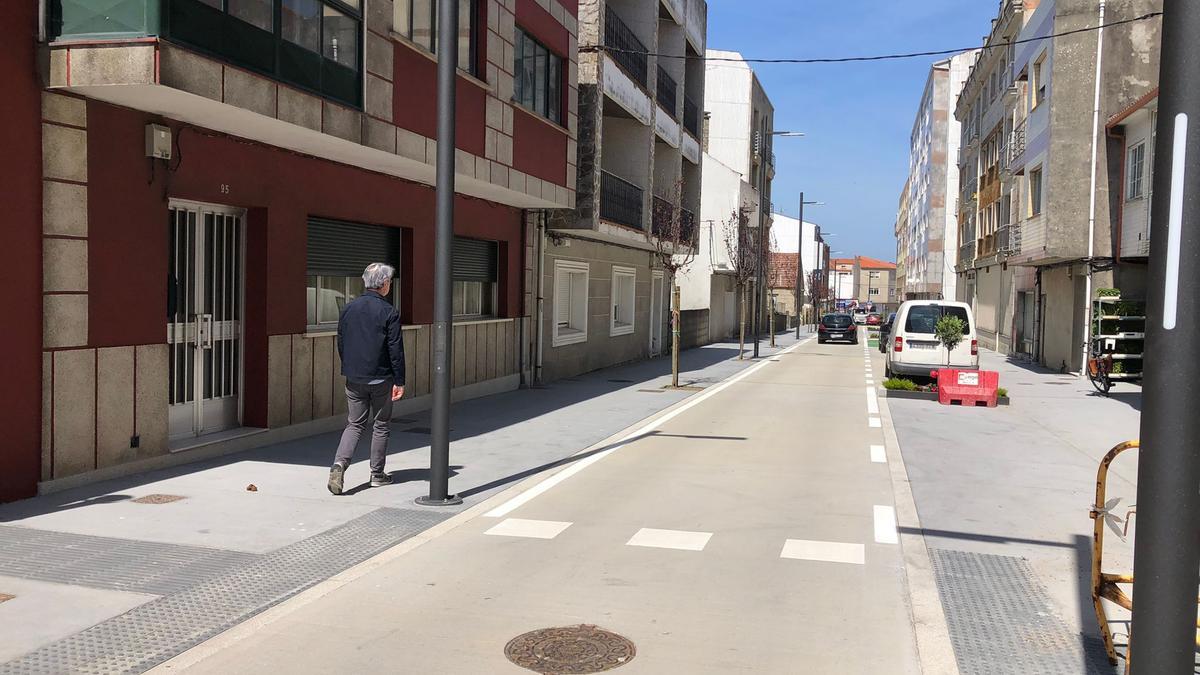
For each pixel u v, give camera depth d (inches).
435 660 163.6
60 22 272.5
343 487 306.7
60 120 277.6
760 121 1915.6
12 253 264.1
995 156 1398.9
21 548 225.3
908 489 323.0
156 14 268.2
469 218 584.7
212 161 342.0
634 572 219.0
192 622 179.6
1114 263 853.2
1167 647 106.2
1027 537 257.3
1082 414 572.1
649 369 904.9
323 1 350.0
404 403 499.8
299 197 398.0
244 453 362.3
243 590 199.8
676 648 170.7
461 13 473.4
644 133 890.7
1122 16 850.1
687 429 474.3
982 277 1579.7
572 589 205.5
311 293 429.7
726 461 376.5
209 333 360.8
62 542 231.5
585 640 174.2
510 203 631.2
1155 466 105.8
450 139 279.3
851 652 170.1
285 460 350.6
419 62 424.8
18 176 265.1
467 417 510.3
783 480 336.5
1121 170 852.6
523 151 564.1
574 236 788.0
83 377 290.0
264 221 376.5
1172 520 105.1
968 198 1723.7
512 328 668.1
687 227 1064.8
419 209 508.7
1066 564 230.5
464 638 174.6
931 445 429.7
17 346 267.1
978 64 1493.6
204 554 225.9
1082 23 858.8
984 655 168.6
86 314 289.9
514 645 171.2
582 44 708.7
